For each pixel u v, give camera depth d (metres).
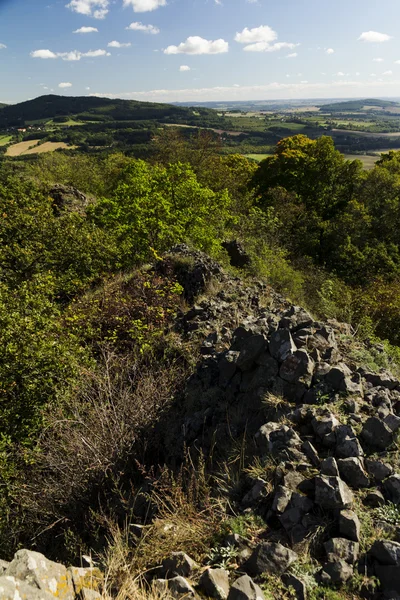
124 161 43.62
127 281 10.55
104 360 6.91
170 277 9.62
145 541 2.95
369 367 4.34
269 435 3.38
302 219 28.09
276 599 2.27
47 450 5.12
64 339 7.32
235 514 2.93
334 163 32.88
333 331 5.20
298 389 3.88
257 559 2.47
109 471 4.11
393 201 28.89
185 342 6.76
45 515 4.01
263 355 4.23
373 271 24.48
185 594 2.27
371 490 2.86
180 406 4.68
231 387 4.30
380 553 2.41
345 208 29.94
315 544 2.57
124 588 2.35
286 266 15.02
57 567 2.29
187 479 3.60
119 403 4.80
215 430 3.93
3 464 4.94
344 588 2.32
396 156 38.78
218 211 17.77
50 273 11.59
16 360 6.48
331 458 3.00
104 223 16.20
